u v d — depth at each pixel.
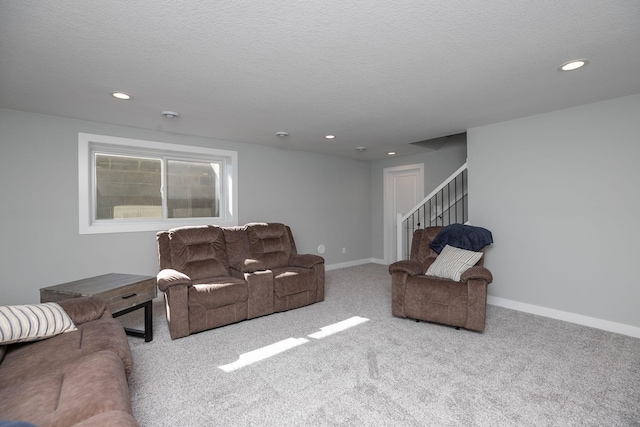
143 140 3.75
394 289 3.26
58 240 3.22
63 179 3.25
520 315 3.32
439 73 2.31
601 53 2.02
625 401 1.85
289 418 1.71
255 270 3.33
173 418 1.71
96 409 1.12
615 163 2.87
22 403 1.17
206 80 2.40
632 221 2.79
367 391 1.96
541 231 3.31
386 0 1.49
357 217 6.28
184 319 2.79
